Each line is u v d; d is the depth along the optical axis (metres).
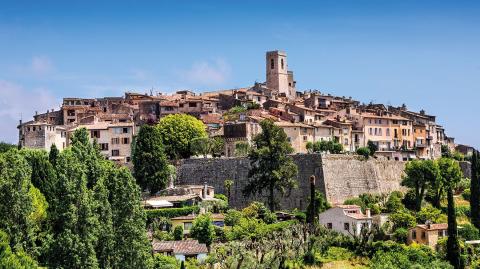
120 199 145.50
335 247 195.00
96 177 158.75
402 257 189.00
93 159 165.12
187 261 169.00
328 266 185.12
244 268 165.88
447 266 186.00
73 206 137.12
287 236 187.62
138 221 146.00
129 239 142.38
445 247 197.25
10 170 139.12
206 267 166.12
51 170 161.12
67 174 146.62
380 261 187.88
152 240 178.62
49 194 157.25
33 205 139.00
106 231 139.38
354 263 188.50
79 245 132.50
